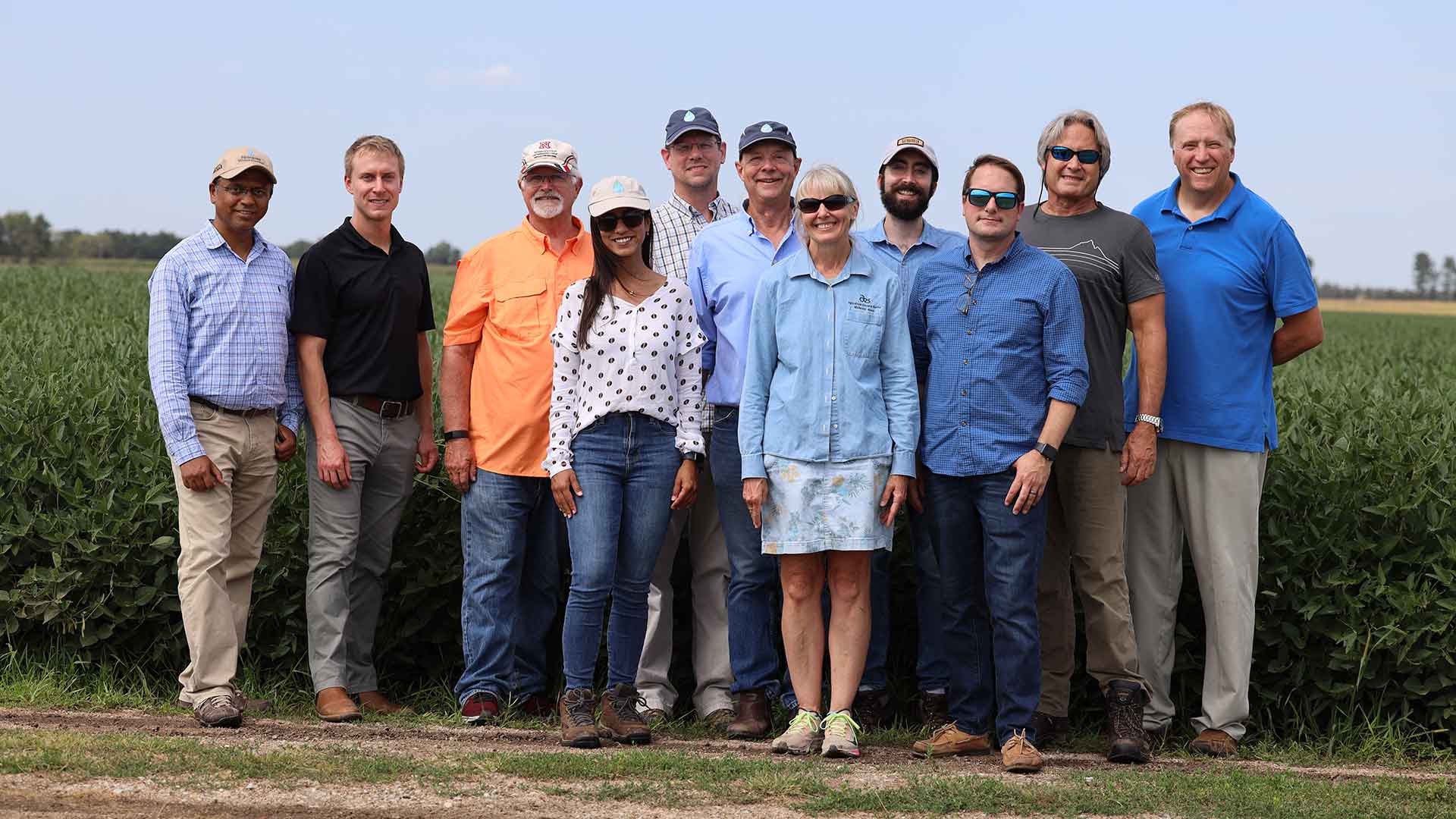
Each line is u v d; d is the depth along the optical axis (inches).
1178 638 231.9
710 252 221.3
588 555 203.8
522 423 218.1
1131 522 221.3
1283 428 253.6
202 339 210.2
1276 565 226.5
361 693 228.2
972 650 200.1
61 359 303.0
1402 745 217.5
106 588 232.2
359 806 163.3
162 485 230.4
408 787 172.1
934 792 176.2
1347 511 226.8
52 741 185.5
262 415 216.5
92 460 235.3
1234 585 213.9
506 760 185.3
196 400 211.0
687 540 242.7
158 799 162.1
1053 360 193.5
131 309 568.1
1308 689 227.6
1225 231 217.2
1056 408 192.1
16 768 170.6
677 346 208.4
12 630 228.7
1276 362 227.3
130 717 210.5
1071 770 194.4
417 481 243.0
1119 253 205.6
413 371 227.3
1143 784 183.3
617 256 207.6
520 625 231.3
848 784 180.2
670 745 207.3
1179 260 218.4
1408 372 495.2
